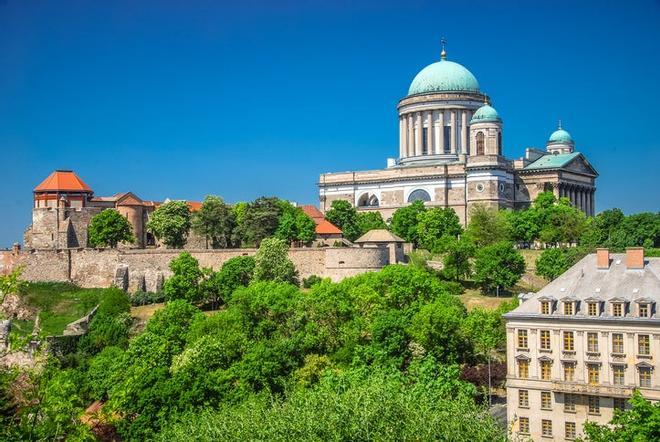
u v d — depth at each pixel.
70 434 64.00
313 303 146.75
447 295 160.75
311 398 81.50
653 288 106.38
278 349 126.19
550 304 109.25
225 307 185.38
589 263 114.69
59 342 157.25
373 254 194.88
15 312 184.62
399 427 73.31
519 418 109.62
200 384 108.06
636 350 103.06
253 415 81.00
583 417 105.62
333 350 138.12
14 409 66.50
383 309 150.75
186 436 82.31
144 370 111.75
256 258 189.00
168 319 151.25
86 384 127.94
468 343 137.12
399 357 130.75
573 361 106.69
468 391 113.06
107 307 178.38
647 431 73.06
